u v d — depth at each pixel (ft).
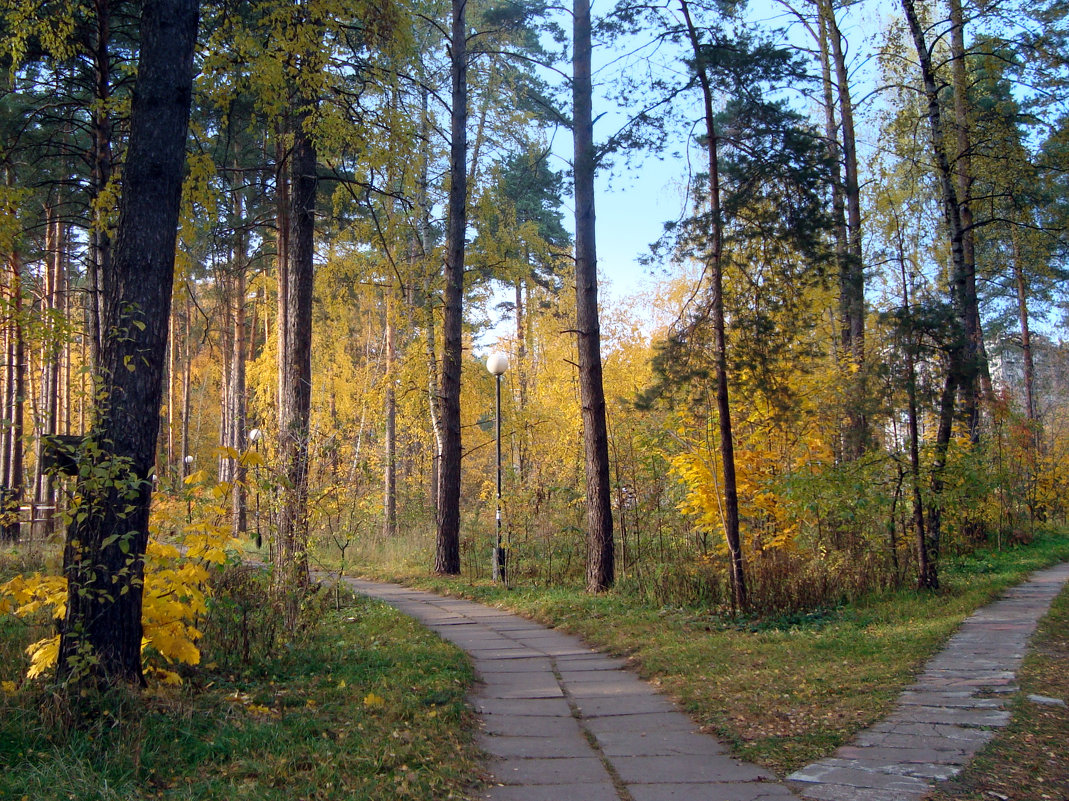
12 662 19.43
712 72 32.37
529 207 91.09
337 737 16.38
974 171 54.19
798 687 21.62
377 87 31.04
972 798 13.41
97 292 33.78
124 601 17.37
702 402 36.04
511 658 27.96
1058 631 27.53
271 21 27.96
